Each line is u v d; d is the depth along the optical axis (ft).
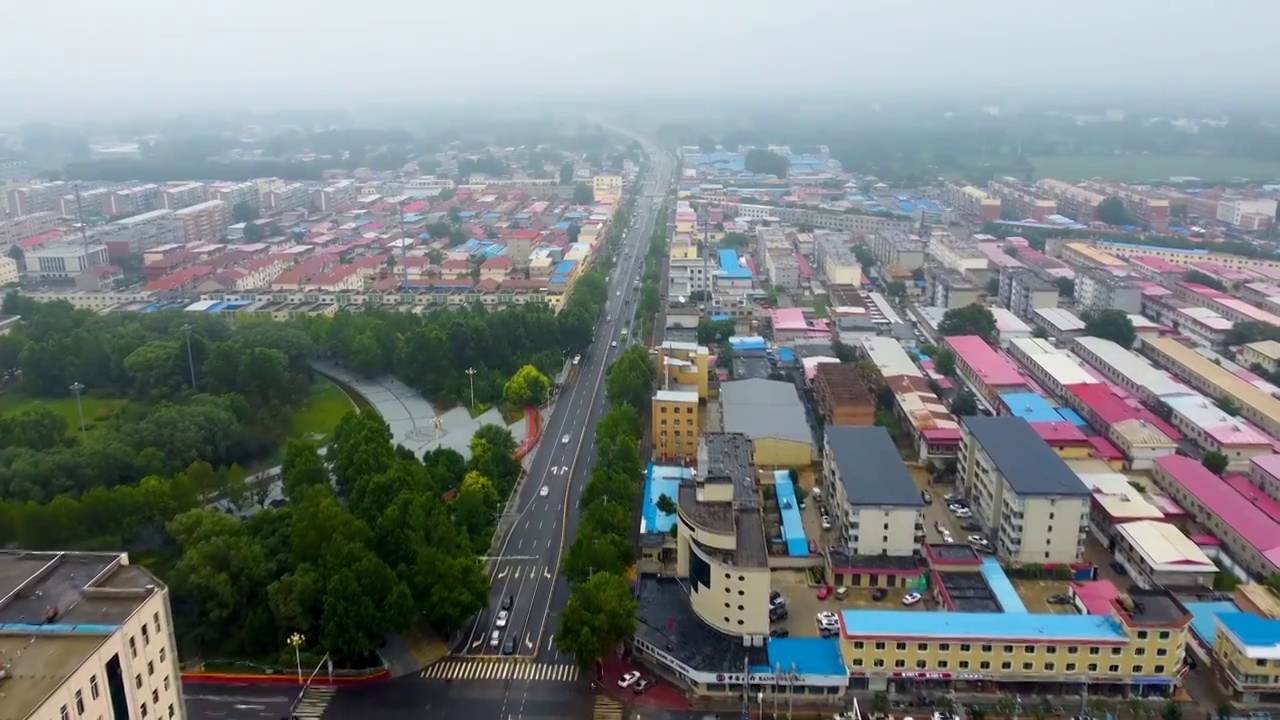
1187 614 650.84
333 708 654.53
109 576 529.04
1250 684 644.69
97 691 452.76
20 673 431.02
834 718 643.86
